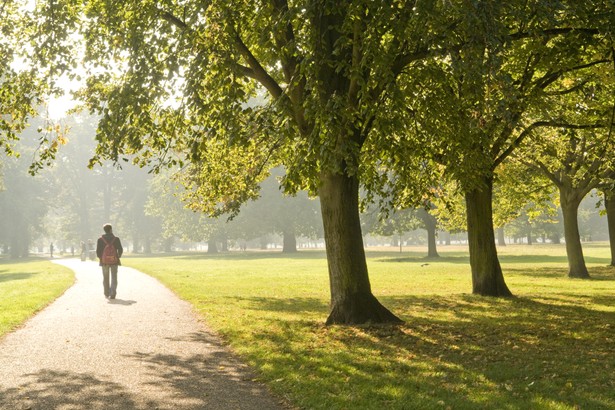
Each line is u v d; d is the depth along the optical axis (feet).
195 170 51.93
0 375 23.91
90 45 40.73
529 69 44.14
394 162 35.58
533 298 57.62
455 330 36.94
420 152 38.58
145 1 36.40
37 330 35.22
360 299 38.11
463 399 20.34
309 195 40.14
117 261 54.19
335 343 31.58
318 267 121.08
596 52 40.37
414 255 191.83
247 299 55.72
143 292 60.39
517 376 24.38
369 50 28.14
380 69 28.66
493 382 23.22
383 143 30.25
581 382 23.45
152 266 123.24
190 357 27.76
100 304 48.98
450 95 36.09
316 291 66.74
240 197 53.62
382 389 21.62
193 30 33.53
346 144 30.12
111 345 30.55
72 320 39.47
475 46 27.45
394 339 32.96
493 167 56.13
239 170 51.26
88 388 21.86
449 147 42.70
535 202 95.45
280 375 23.81
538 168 83.66
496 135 49.73
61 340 31.91
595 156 55.77
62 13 40.73
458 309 48.83
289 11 28.91
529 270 105.40
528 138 66.85
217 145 47.67
